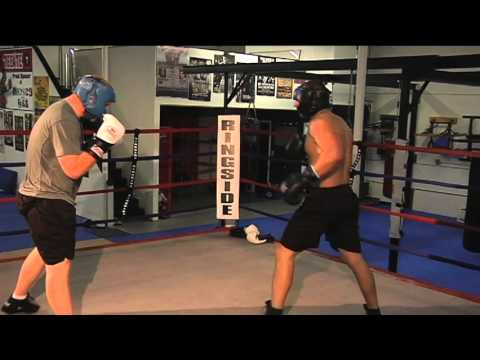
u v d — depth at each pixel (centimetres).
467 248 551
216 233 475
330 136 246
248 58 860
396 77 573
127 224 732
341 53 931
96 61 829
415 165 926
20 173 884
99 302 300
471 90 858
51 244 220
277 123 964
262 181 987
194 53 788
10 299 275
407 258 609
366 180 982
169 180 788
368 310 281
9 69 916
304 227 255
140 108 772
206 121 999
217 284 337
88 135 377
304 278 355
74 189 228
